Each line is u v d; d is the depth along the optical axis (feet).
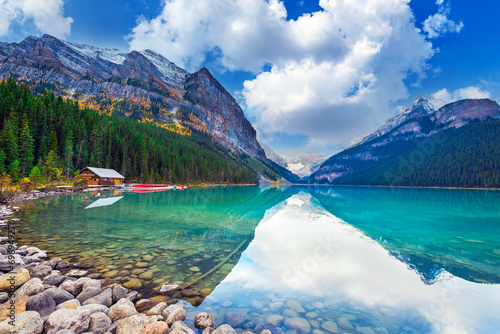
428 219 78.89
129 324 16.08
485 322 19.15
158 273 27.71
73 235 42.68
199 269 29.55
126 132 332.19
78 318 15.89
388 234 55.52
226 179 455.22
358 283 26.86
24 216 59.16
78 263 29.45
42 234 42.57
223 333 16.02
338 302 22.33
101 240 40.27
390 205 125.80
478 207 114.11
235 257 34.94
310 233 54.13
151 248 37.24
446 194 227.81
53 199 99.35
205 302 21.63
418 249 42.68
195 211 82.89
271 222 68.08
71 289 21.02
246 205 113.80
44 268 24.52
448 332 17.78
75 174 188.03
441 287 26.09
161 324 16.28
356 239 49.65
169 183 297.94
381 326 18.52
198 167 395.96
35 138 196.85
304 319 19.24
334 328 18.08
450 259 36.70
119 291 21.26
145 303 20.54
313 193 255.91
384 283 27.04
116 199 111.04
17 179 125.80
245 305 21.31
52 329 14.99
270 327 18.10
